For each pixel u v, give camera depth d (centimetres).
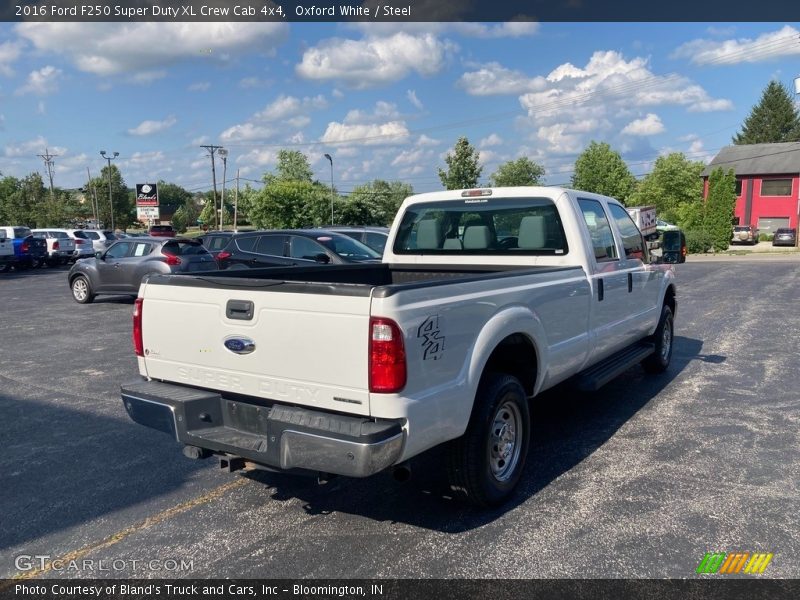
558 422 569
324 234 1220
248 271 452
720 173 3484
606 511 390
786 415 580
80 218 6962
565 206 516
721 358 833
